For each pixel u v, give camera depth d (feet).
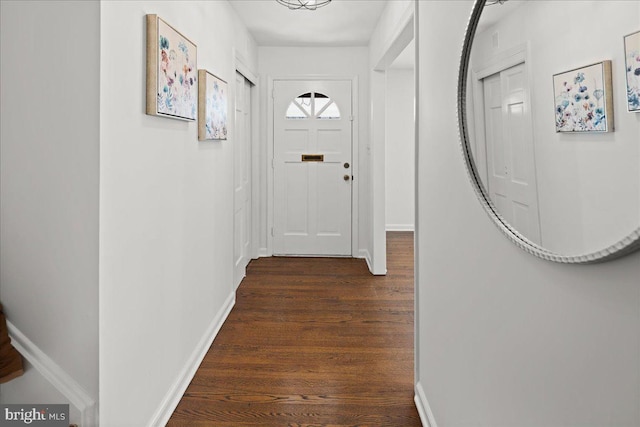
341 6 11.82
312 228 17.04
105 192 4.76
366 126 16.52
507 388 3.57
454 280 5.04
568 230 2.55
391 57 12.39
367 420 6.48
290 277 14.24
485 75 3.83
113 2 4.87
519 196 3.20
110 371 4.93
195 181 8.05
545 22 2.75
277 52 16.33
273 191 16.93
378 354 8.64
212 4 9.19
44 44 4.61
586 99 2.33
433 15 5.84
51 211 4.68
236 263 12.85
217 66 9.69
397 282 13.73
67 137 4.64
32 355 4.70
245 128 14.74
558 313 2.76
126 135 5.24
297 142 16.78
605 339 2.30
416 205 7.09
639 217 1.93
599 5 2.19
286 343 9.16
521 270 3.28
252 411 6.69
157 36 5.82
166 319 6.59
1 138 4.68
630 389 2.12
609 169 2.14
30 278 4.73
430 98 6.08
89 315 4.70
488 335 3.98
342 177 16.87
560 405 2.76
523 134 3.11
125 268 5.26
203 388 7.34
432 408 6.10
